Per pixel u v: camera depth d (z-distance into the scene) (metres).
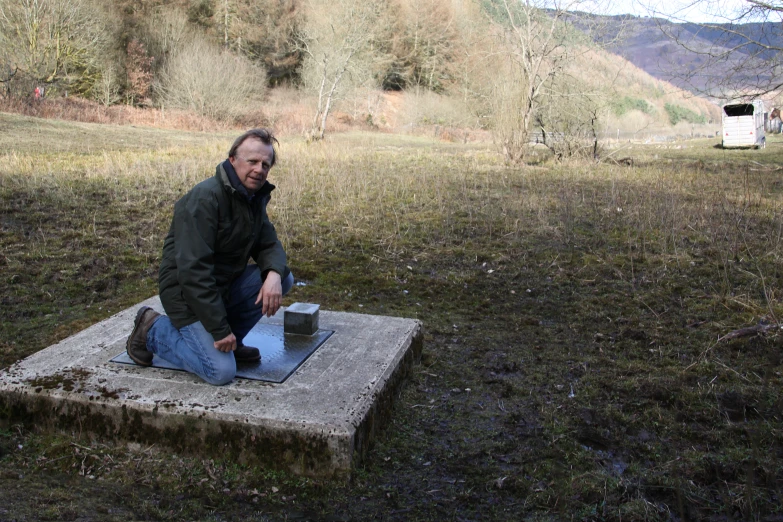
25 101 24.89
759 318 5.28
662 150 22.72
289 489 2.94
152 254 6.80
